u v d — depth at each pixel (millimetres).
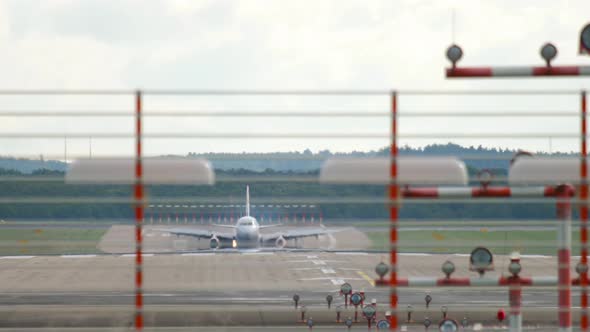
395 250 35062
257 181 34938
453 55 38344
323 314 139750
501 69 38406
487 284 44875
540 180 36688
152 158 34562
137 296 34688
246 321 134125
